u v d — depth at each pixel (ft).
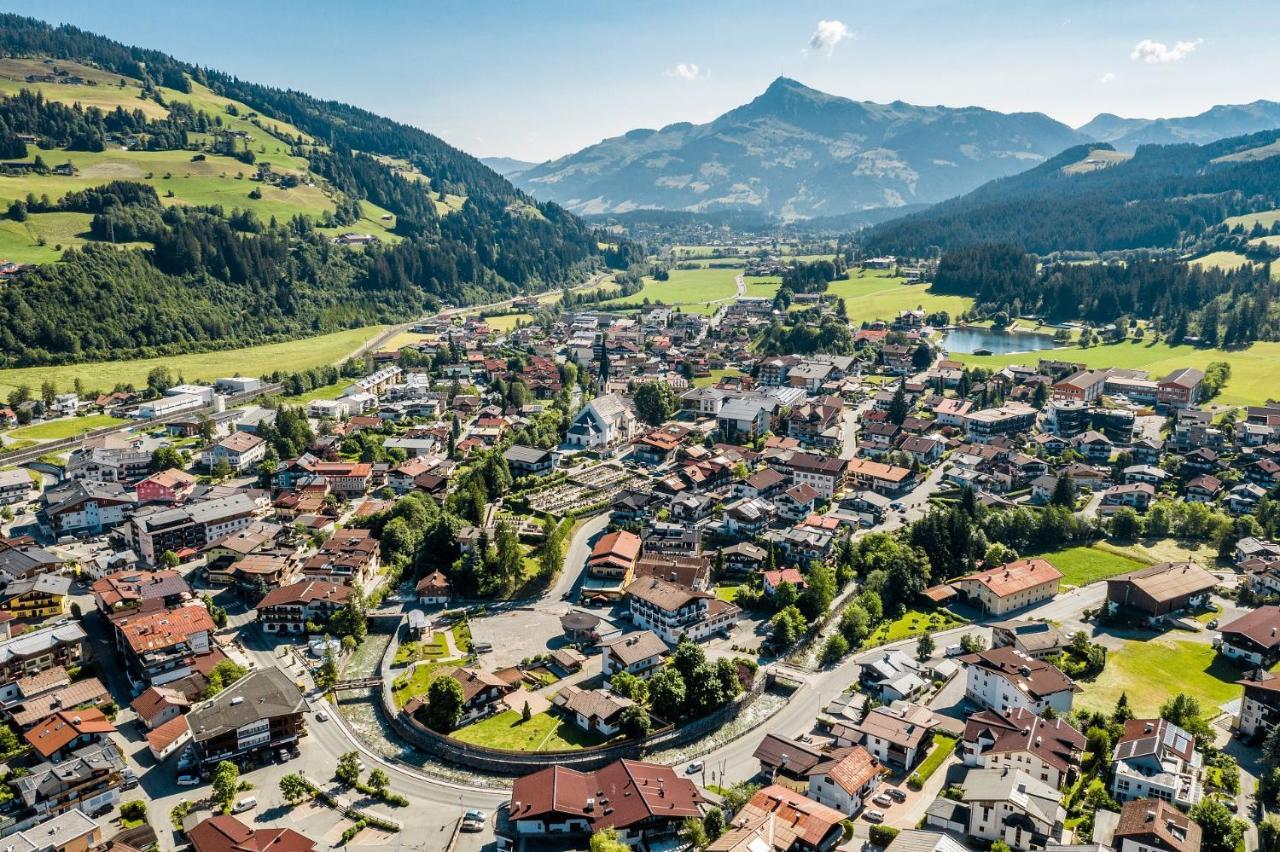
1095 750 513.45
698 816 461.37
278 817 492.13
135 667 624.59
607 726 556.92
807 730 565.53
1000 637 655.76
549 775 481.46
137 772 533.14
